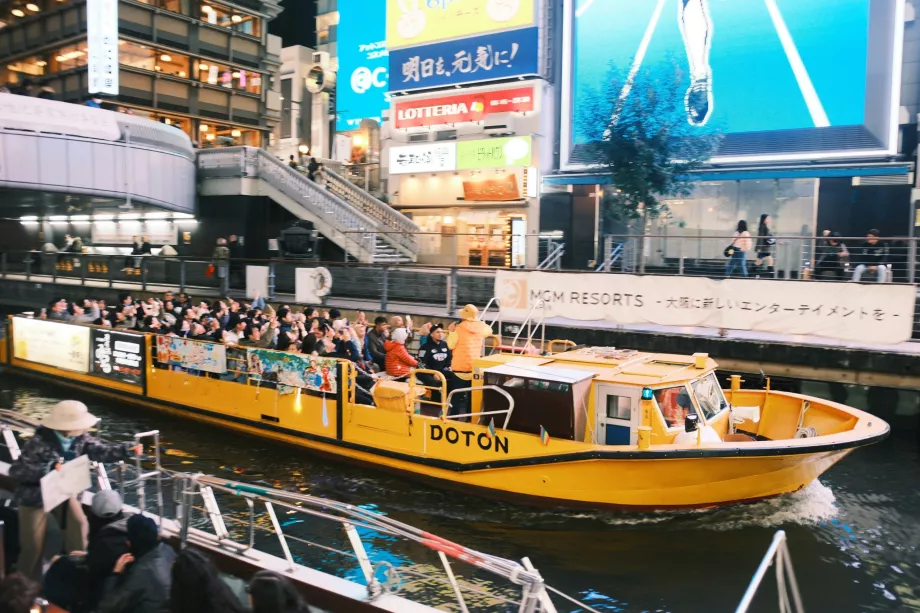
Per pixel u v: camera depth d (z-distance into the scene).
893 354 11.80
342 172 34.22
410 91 29.69
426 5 28.70
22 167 24.38
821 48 22.19
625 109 24.36
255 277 21.73
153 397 13.30
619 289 13.75
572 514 8.86
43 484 5.04
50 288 26.81
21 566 5.51
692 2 23.95
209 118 37.94
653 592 7.14
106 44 31.72
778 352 12.69
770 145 23.12
